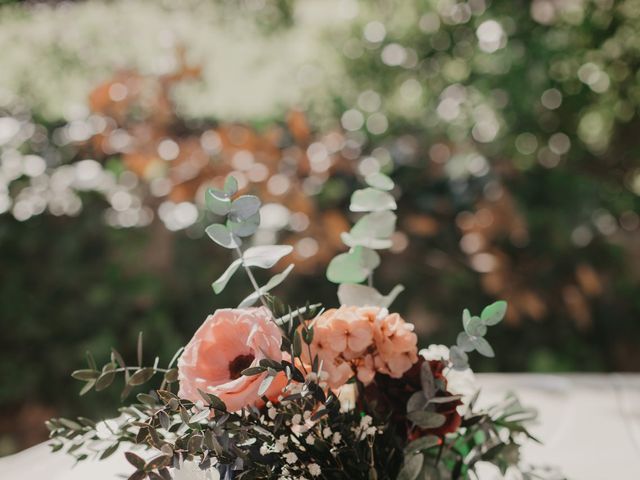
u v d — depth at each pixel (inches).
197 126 119.1
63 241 107.0
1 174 108.0
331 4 150.3
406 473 34.4
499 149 127.9
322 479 34.2
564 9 145.1
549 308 113.7
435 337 108.0
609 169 150.2
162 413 33.1
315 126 136.1
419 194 110.7
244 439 33.2
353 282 41.0
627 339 114.6
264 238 104.7
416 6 147.5
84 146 113.3
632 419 62.1
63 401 107.5
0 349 107.6
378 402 35.8
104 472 50.4
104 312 107.0
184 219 107.0
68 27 136.6
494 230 108.3
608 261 114.3
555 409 65.1
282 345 33.8
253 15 155.4
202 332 35.2
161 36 134.6
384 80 147.3
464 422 37.9
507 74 144.1
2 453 105.1
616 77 148.7
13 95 125.0
